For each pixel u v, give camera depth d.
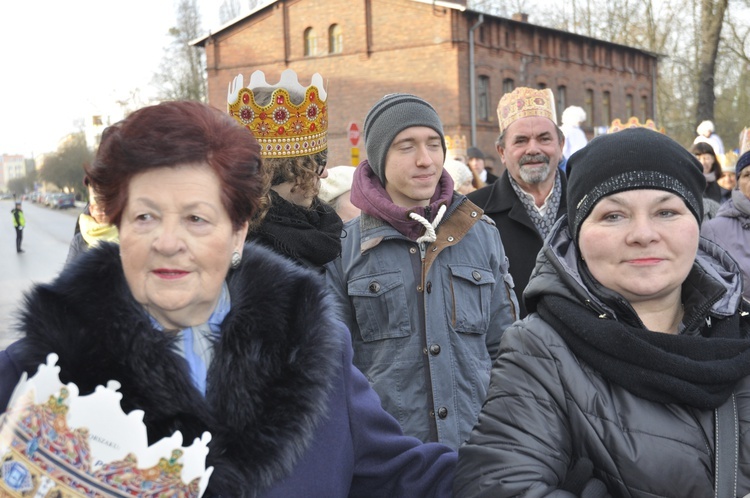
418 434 2.81
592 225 1.80
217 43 34.06
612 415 1.70
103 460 1.35
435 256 2.93
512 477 1.71
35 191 109.75
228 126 1.57
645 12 31.33
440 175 3.10
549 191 4.38
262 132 2.71
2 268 21.44
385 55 30.62
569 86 36.28
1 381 1.48
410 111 3.02
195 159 1.50
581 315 1.75
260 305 1.63
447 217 2.99
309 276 1.74
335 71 31.69
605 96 39.09
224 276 1.58
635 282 1.76
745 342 1.73
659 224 1.76
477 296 2.96
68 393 1.35
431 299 2.90
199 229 1.53
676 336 1.71
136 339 1.49
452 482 1.94
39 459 1.32
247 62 33.66
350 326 2.93
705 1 21.12
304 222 2.69
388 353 2.87
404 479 1.90
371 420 1.82
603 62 38.38
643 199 1.75
